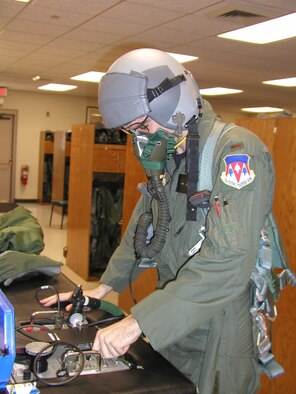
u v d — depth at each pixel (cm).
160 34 485
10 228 216
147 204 136
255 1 360
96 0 381
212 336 109
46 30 498
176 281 101
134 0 375
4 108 1060
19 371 98
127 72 103
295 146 239
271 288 113
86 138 478
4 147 1077
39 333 115
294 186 239
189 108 106
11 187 1088
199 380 110
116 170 472
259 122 262
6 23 481
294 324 238
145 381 97
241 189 99
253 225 99
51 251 588
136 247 123
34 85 972
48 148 1055
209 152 109
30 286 167
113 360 105
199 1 366
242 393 112
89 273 471
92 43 548
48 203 1064
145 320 97
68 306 137
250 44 505
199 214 110
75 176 507
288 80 738
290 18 407
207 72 709
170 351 118
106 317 132
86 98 1129
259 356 115
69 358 102
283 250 118
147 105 101
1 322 88
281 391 245
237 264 96
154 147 106
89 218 466
